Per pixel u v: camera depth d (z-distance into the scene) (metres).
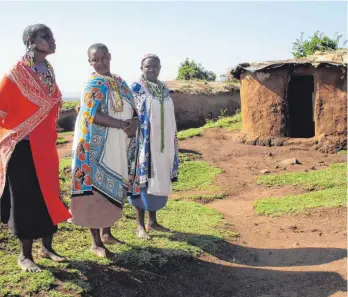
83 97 4.55
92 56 4.59
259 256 5.67
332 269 5.15
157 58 5.61
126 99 4.75
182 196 8.95
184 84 20.84
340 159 11.82
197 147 13.88
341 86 12.71
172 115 5.77
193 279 4.91
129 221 6.41
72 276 4.35
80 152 4.48
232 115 20.38
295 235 6.33
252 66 13.84
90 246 5.17
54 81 4.20
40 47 4.03
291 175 10.05
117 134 4.66
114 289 4.39
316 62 12.71
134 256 4.98
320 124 13.03
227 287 4.85
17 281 4.09
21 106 3.98
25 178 4.03
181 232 6.07
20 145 4.02
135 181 5.02
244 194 9.16
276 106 13.51
